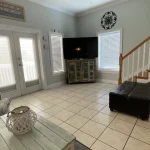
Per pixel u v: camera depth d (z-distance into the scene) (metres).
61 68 4.58
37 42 3.73
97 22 4.37
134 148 1.45
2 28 2.87
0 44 2.96
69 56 4.50
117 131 1.77
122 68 3.74
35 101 3.04
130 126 1.88
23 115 1.05
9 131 1.12
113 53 4.30
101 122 2.02
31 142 0.98
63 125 1.98
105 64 4.57
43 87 4.01
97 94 3.36
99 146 1.51
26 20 3.29
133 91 2.25
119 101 2.20
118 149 1.45
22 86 3.49
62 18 4.33
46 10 3.78
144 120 2.01
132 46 3.72
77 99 3.06
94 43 4.38
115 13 3.88
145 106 1.93
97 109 2.49
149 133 1.70
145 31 3.42
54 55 4.27
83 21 4.76
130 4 3.55
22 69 3.46
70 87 4.17
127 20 3.68
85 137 1.68
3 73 3.09
